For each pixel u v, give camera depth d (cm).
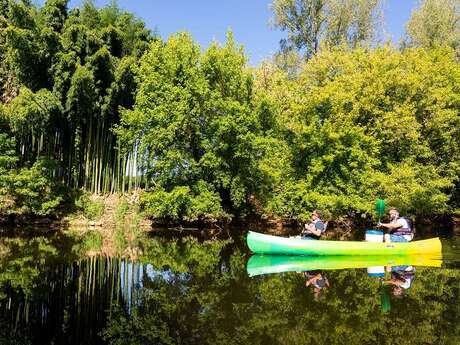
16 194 2508
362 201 2336
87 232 2364
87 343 712
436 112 2416
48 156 2633
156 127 2456
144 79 2564
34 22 2588
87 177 2817
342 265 1428
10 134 2588
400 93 2464
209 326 796
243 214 2731
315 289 1072
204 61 2598
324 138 2403
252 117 2483
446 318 831
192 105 2486
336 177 2380
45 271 1316
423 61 2495
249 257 1611
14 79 2820
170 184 2545
